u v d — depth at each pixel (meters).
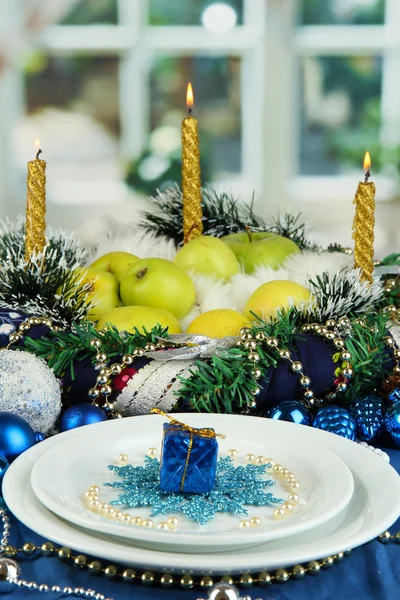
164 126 4.05
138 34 3.94
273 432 1.08
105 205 3.98
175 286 1.26
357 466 1.03
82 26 3.93
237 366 1.14
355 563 0.97
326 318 1.22
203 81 4.00
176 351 1.15
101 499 1.00
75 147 4.01
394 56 3.95
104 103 4.02
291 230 1.52
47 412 1.12
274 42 3.93
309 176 4.09
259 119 3.99
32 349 1.19
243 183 4.06
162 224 1.52
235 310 1.28
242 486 1.01
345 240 3.57
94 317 1.28
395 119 3.97
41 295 1.24
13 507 0.96
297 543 0.95
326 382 1.17
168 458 1.00
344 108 4.02
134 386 1.15
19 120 3.96
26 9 3.86
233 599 0.91
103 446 1.06
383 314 1.24
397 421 1.13
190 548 0.93
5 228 1.41
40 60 3.94
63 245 1.39
